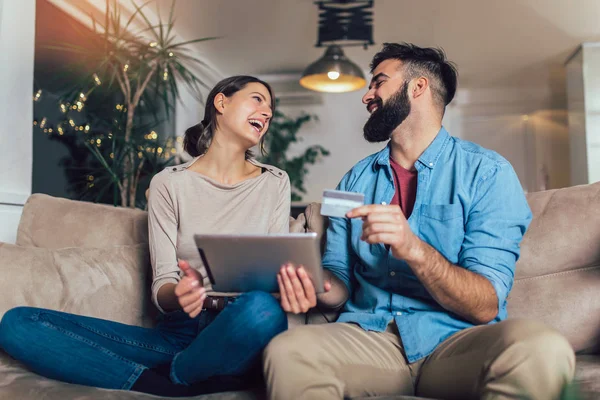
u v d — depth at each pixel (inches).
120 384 46.4
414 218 53.1
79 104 125.5
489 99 254.5
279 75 236.5
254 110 61.7
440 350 45.5
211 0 160.9
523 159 258.2
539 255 56.4
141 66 123.3
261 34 190.4
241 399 43.5
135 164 133.0
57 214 68.2
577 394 25.6
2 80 88.9
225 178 62.9
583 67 197.0
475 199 51.5
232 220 59.4
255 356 44.6
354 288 57.6
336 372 43.5
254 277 43.2
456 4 166.1
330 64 154.9
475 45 200.5
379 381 46.4
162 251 57.2
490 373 37.0
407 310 50.7
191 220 58.6
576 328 53.1
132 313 60.3
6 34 90.0
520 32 187.9
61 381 47.3
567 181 252.7
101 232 66.5
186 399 44.0
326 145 246.7
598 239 55.1
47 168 206.2
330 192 42.5
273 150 235.9
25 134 94.1
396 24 182.2
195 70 217.2
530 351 35.6
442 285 43.8
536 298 55.1
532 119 258.2
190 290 45.7
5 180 88.9
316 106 249.0
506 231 49.4
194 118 223.0
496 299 45.6
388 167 57.7
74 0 141.5
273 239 38.6
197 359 45.0
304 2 163.2
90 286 57.3
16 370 49.2
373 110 59.4
